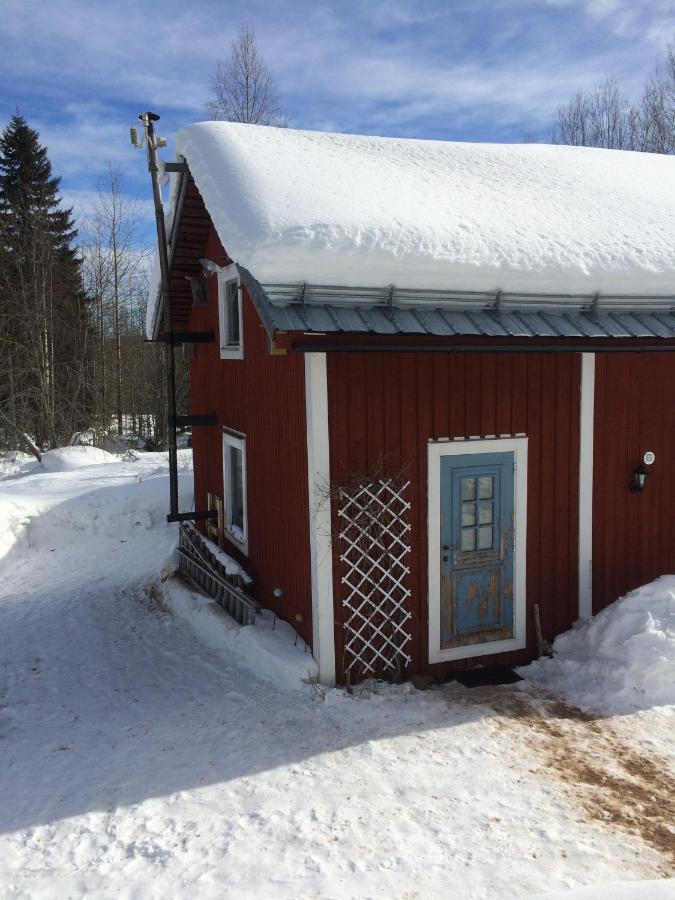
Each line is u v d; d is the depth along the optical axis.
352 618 7.12
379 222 6.78
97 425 30.58
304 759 5.82
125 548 13.88
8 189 34.47
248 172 7.30
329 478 6.91
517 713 6.59
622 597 7.95
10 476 22.16
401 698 6.90
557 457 7.86
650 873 4.30
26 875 4.55
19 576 12.57
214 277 10.45
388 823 4.91
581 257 7.27
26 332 29.19
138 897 4.29
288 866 4.49
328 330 6.08
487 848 4.59
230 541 10.26
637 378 8.14
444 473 7.46
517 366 7.61
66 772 5.85
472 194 8.16
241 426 9.48
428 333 6.38
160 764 5.89
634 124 30.22
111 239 32.62
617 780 5.43
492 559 7.76
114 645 9.15
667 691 6.68
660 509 8.43
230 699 7.09
